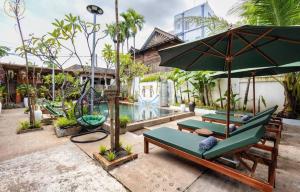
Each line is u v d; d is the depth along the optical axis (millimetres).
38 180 2195
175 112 7547
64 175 2316
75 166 2568
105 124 4617
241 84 7676
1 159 2805
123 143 3586
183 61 3133
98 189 2016
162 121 5863
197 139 2709
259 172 2379
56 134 4215
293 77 5578
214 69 3631
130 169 2457
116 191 1982
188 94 9898
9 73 10547
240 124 3971
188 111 7820
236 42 2465
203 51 2732
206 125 3732
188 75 8781
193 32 16344
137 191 1951
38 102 7590
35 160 2768
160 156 2908
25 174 2340
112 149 2822
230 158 2480
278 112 6199
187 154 2344
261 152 3055
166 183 2104
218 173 2332
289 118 5566
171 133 3035
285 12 4668
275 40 2096
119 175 2297
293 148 3293
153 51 15898
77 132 4305
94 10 4879
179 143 2535
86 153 3037
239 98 7438
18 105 9938
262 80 7035
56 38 4172
